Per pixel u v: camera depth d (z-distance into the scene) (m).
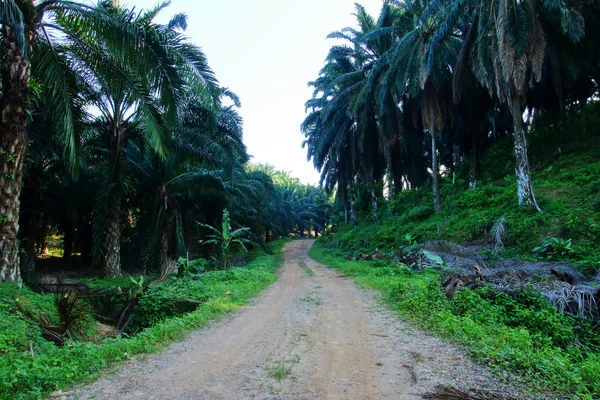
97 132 15.47
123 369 4.44
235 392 3.67
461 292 7.31
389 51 21.28
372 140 29.77
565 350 5.74
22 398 3.58
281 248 43.97
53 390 3.83
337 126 29.08
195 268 14.51
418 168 36.31
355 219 34.97
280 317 7.30
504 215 15.66
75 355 4.88
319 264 21.75
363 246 23.95
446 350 4.75
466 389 3.51
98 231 14.48
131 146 18.69
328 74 30.55
